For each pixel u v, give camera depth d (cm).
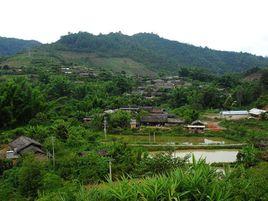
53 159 4075
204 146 6000
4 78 11675
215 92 11006
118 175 3472
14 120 6825
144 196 1221
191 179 1246
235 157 5341
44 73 12912
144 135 7075
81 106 9094
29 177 3209
